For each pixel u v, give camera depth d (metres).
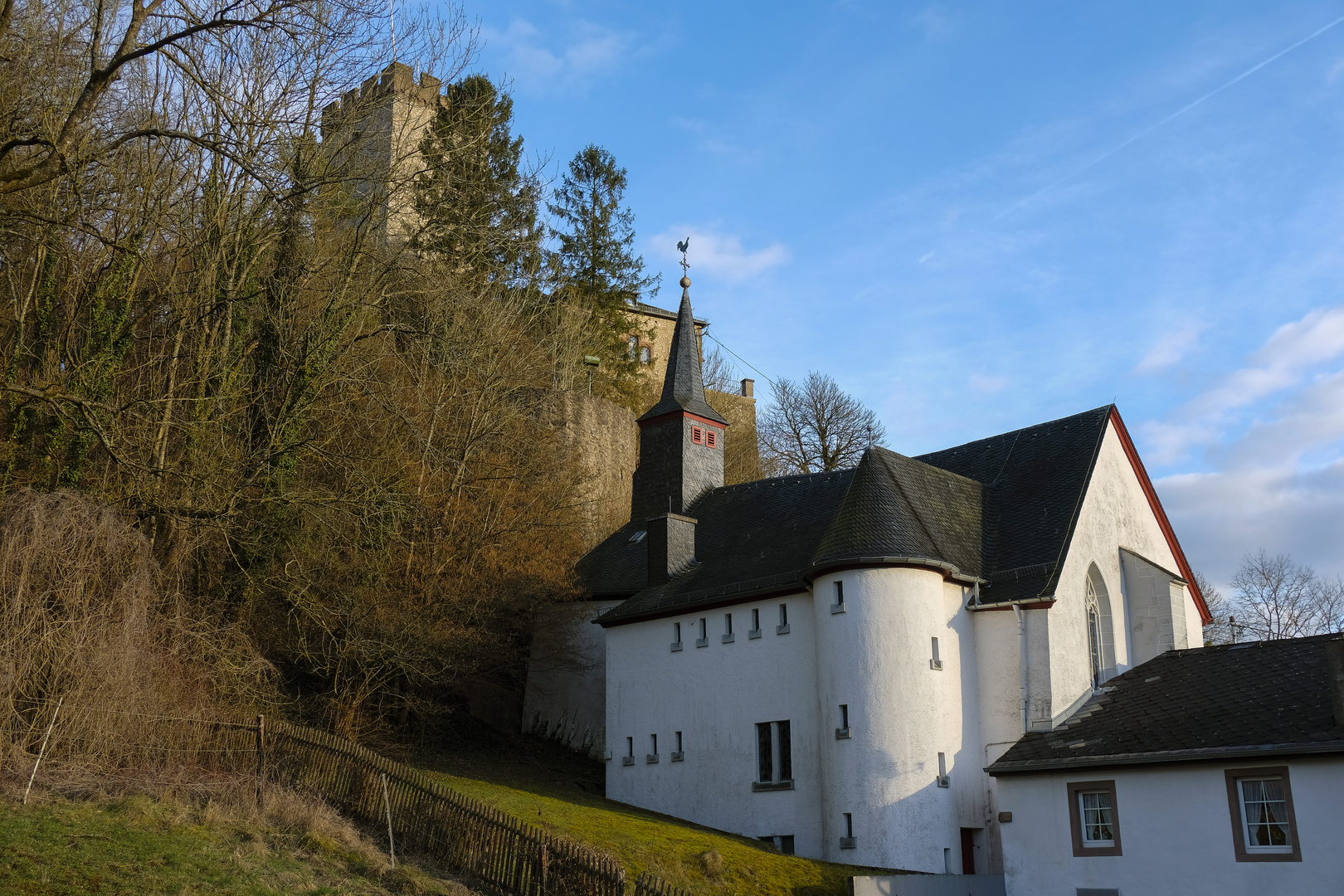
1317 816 18.80
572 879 16.05
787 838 26.45
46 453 22.61
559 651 35.00
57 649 18.33
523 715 36.06
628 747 30.88
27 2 21.50
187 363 26.61
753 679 28.25
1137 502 31.75
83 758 18.09
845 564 25.97
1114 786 21.39
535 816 22.61
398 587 29.91
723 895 20.45
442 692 32.81
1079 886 21.44
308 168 26.16
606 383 56.41
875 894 21.25
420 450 31.03
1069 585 27.16
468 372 34.19
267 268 28.33
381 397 29.91
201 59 20.59
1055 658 26.12
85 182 22.45
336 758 20.61
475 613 30.56
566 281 55.59
